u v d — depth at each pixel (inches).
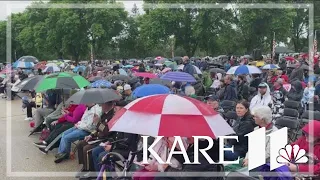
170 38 1485.0
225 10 1310.3
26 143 358.0
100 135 261.9
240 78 500.4
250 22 1217.4
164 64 868.0
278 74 561.3
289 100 386.9
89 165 254.4
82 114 318.7
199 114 158.1
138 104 168.4
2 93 795.4
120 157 212.4
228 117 313.7
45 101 436.8
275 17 1214.9
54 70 773.3
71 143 297.0
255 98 348.5
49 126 360.2
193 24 1353.3
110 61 1498.5
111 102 267.1
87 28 1608.0
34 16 1914.4
